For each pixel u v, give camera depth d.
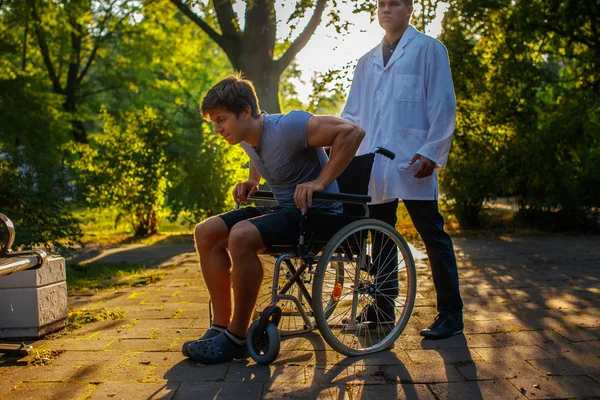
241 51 10.16
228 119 2.81
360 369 2.69
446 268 3.27
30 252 3.11
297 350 3.00
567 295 4.32
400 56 3.38
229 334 2.82
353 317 3.10
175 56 18.11
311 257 2.79
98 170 9.88
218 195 10.07
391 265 3.33
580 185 9.91
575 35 10.99
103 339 3.29
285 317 3.50
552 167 10.02
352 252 2.98
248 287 2.75
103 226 12.69
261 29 9.87
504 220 11.13
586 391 2.36
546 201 10.09
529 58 11.09
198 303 4.29
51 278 3.46
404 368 2.70
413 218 3.38
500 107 10.44
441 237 3.33
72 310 4.09
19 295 3.31
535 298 4.23
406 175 3.33
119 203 9.85
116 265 6.70
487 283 4.93
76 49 18.28
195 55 18.50
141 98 20.09
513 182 10.30
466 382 2.50
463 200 10.30
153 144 10.07
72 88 18.47
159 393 2.42
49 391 2.46
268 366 2.75
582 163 10.27
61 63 18.78
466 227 10.56
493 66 10.83
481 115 10.45
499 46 11.08
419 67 3.36
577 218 9.97
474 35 10.67
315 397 2.36
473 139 10.34
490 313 3.78
